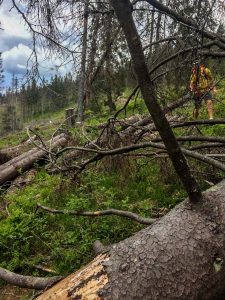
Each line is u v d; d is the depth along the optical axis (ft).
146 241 9.07
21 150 35.45
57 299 8.95
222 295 8.95
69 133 31.55
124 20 7.81
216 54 15.19
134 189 19.33
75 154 24.57
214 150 18.57
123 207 17.33
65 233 16.60
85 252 14.75
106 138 19.61
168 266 8.60
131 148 15.24
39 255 15.83
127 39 7.92
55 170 25.38
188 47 15.40
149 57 16.56
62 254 15.12
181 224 9.25
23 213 18.42
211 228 9.10
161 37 15.84
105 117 25.21
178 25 15.20
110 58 15.62
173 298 8.38
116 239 15.31
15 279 12.83
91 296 8.55
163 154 19.06
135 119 27.20
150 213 16.42
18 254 15.85
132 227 15.75
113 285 8.54
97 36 15.14
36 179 25.20
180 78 16.47
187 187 9.44
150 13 15.05
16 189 25.67
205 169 17.62
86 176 21.01
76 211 15.72
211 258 8.75
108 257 9.17
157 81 17.03
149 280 8.46
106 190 19.30
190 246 8.82
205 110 24.35
